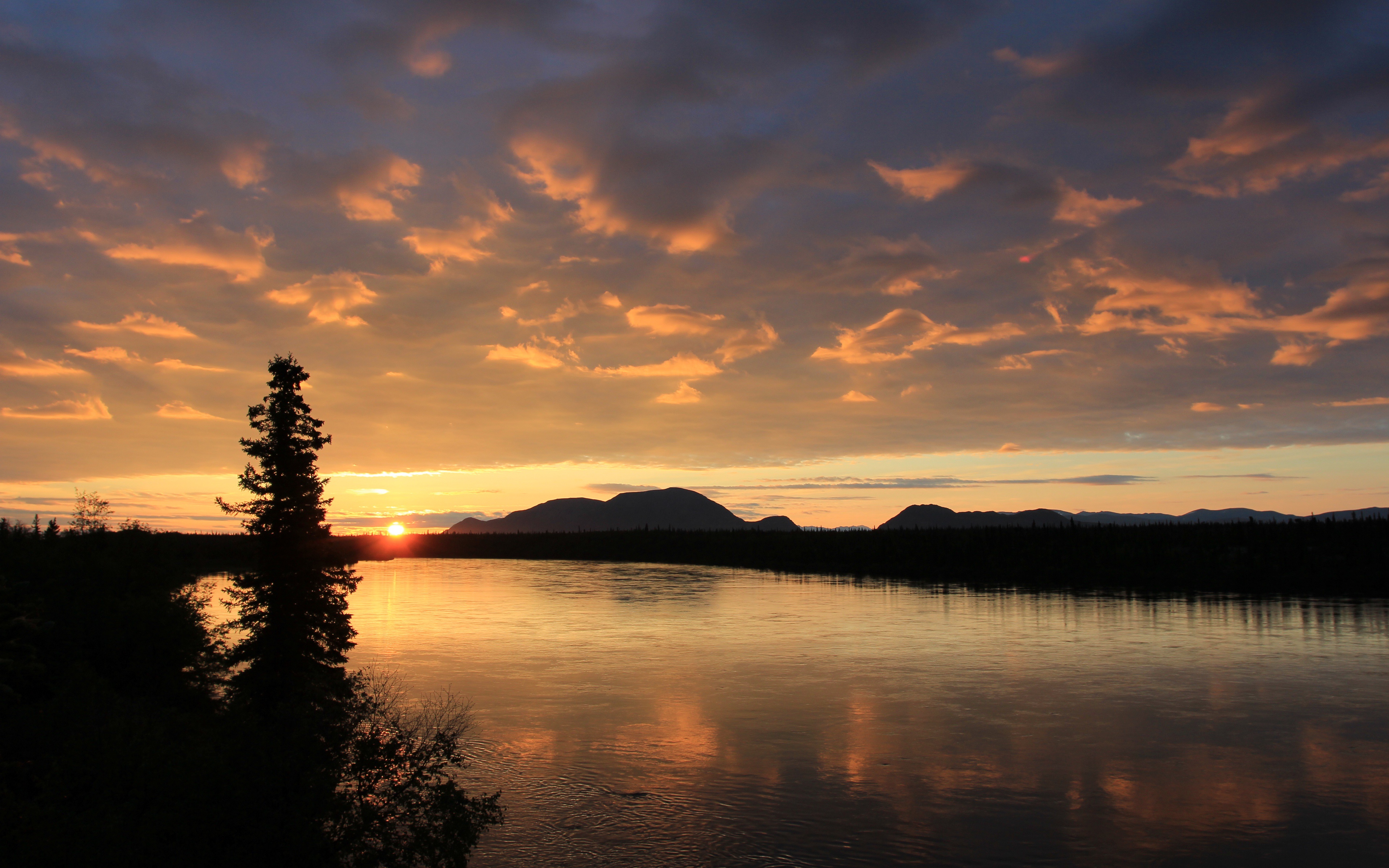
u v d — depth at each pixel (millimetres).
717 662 56062
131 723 17203
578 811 26578
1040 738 36156
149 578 47875
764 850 23719
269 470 32938
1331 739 36250
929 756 33281
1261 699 44469
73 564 44906
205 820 14656
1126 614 87188
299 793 15414
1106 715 40656
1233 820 26547
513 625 77438
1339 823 26312
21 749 19531
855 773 30891
